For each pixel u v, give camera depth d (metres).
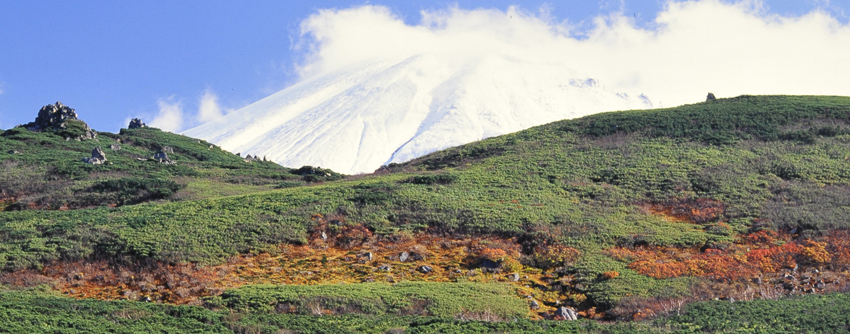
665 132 60.41
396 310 25.70
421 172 57.28
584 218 38.78
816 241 33.12
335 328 22.39
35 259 32.47
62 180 59.91
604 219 38.62
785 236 34.47
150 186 55.72
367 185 47.72
